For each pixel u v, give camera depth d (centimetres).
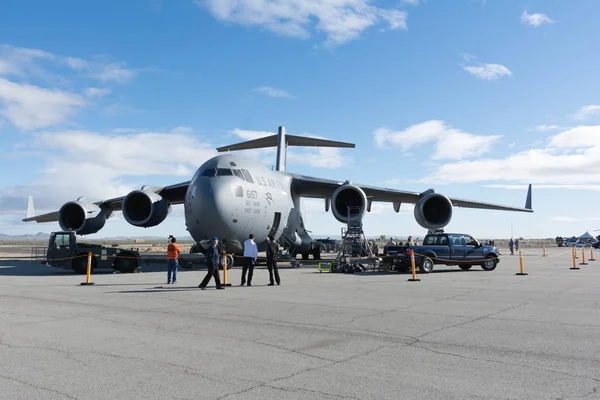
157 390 481
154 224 2142
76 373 537
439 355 614
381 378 520
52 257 1969
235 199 1836
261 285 1464
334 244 5562
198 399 456
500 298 1141
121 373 538
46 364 572
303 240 2584
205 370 550
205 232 1845
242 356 611
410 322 833
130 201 2162
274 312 940
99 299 1132
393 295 1203
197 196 1827
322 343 680
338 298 1146
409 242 2830
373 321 842
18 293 1252
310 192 2542
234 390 482
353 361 588
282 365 571
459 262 2058
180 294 1233
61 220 2252
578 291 1284
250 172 1978
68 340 698
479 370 548
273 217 2083
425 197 2194
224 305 1033
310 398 459
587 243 8950
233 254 2048
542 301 1088
